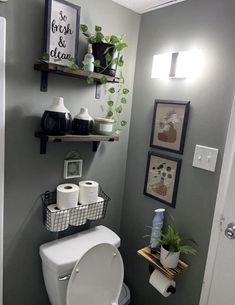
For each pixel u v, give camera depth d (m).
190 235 1.29
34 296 1.36
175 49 1.31
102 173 1.53
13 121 1.10
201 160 1.21
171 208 1.39
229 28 1.08
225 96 1.11
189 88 1.25
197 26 1.20
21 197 1.20
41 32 1.10
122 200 1.71
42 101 1.17
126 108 1.57
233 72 1.07
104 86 1.41
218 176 1.15
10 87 1.06
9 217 1.17
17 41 1.04
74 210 1.27
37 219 1.28
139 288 1.61
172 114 1.34
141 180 1.56
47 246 1.27
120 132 1.56
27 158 1.18
